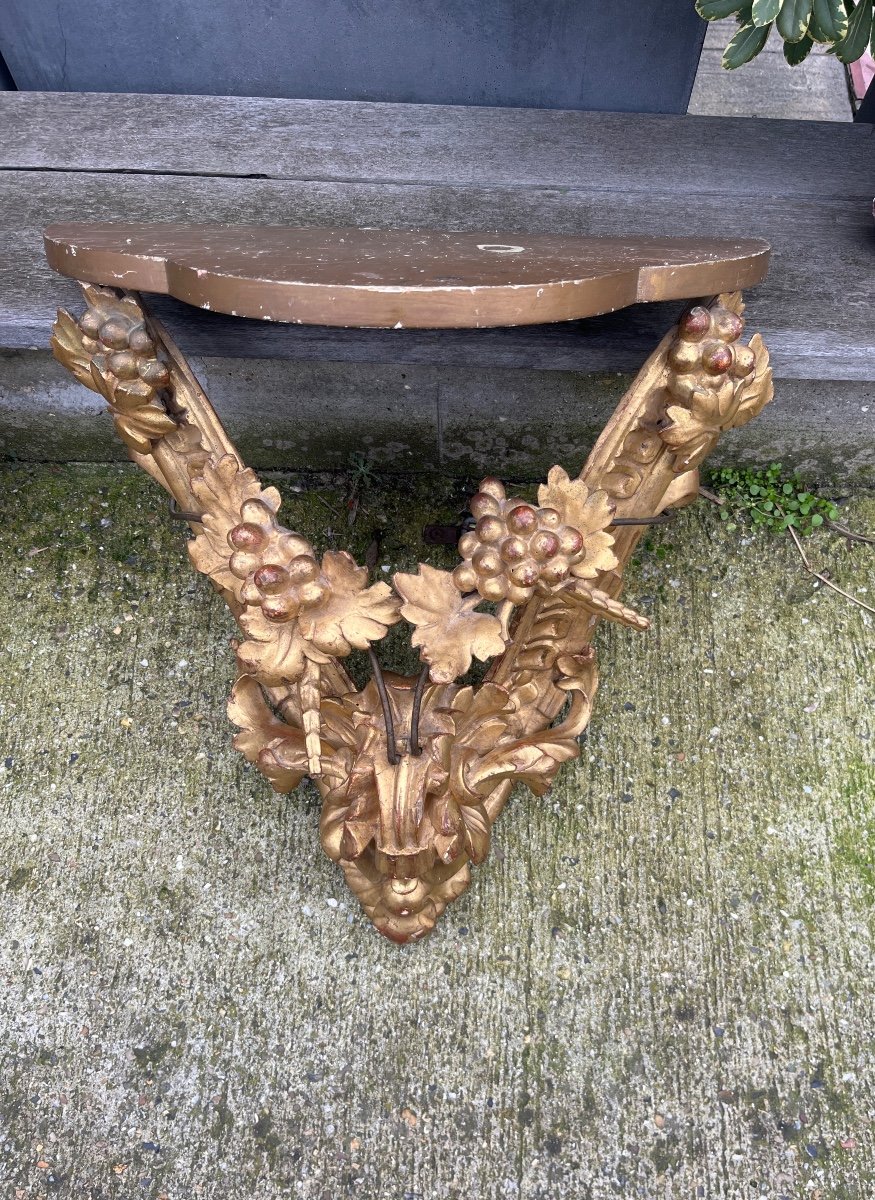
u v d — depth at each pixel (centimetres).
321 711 130
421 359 159
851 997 148
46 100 190
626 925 154
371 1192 134
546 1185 134
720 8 125
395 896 136
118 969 150
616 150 183
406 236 121
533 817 162
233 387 180
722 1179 135
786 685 176
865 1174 135
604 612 120
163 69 201
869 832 162
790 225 171
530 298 86
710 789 166
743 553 189
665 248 115
